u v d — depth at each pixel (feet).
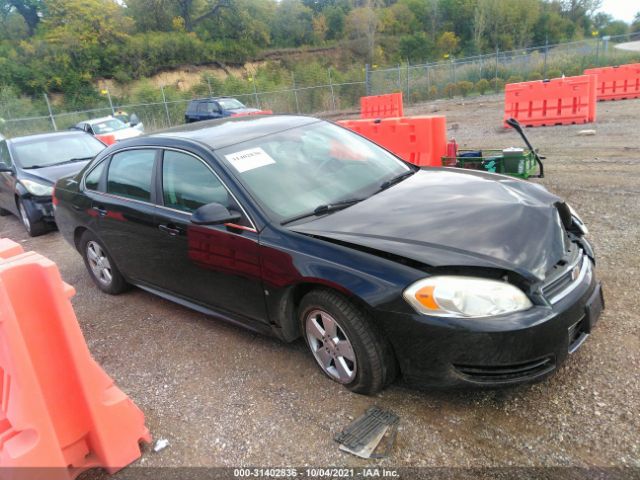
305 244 9.96
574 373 9.90
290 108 100.17
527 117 43.73
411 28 239.09
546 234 9.46
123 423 8.92
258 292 10.95
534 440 8.38
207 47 171.12
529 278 8.48
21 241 26.32
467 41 228.02
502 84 90.68
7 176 28.14
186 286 13.03
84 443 8.82
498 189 11.21
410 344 8.80
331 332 9.98
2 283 7.57
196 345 13.01
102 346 13.66
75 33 143.43
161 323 14.58
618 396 9.10
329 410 9.73
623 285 13.19
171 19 184.75
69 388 8.53
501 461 8.04
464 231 9.38
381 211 10.57
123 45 152.05
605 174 24.62
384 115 64.90
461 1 236.02
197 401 10.64
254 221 10.78
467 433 8.71
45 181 26.21
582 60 91.15
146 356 12.82
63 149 29.45
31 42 150.61
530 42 226.58
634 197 20.52
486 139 39.78
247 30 190.90
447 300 8.34
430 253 8.84
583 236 11.21
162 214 12.84
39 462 7.97
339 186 11.92
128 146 14.67
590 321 9.21
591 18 268.00
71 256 22.48
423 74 101.04
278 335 11.19
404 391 9.99
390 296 8.75
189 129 14.05
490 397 9.54
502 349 8.25
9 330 7.63
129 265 14.98
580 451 8.04
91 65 140.97
